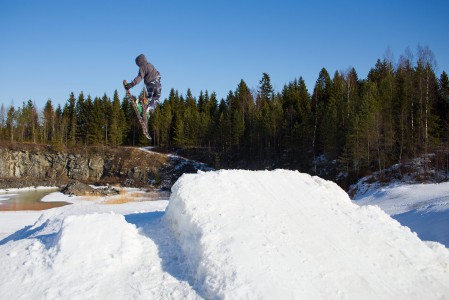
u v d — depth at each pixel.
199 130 69.94
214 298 5.95
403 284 6.70
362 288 6.33
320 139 48.84
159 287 6.52
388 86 42.75
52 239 8.05
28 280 6.71
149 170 60.22
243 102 70.00
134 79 9.56
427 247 7.90
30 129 75.81
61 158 63.69
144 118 9.73
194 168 59.88
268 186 9.38
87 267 6.91
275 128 57.12
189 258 7.11
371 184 35.56
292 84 71.62
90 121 72.00
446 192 26.20
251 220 7.67
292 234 7.44
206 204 8.02
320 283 6.23
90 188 47.66
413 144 37.84
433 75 40.19
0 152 61.09
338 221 8.38
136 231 8.36
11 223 22.31
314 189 9.90
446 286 6.86
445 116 43.47
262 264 6.39
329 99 54.88
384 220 8.76
